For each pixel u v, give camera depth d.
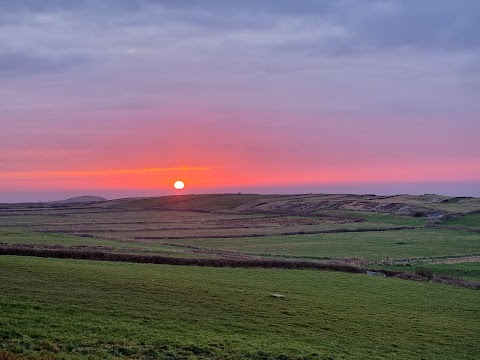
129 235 116.69
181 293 43.06
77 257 63.47
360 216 177.50
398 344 34.88
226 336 32.03
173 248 86.19
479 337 38.34
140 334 30.27
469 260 82.00
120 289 42.06
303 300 45.06
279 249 94.94
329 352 31.09
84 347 27.14
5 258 53.38
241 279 53.84
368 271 69.31
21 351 25.11
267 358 28.95
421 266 75.06
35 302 34.56
